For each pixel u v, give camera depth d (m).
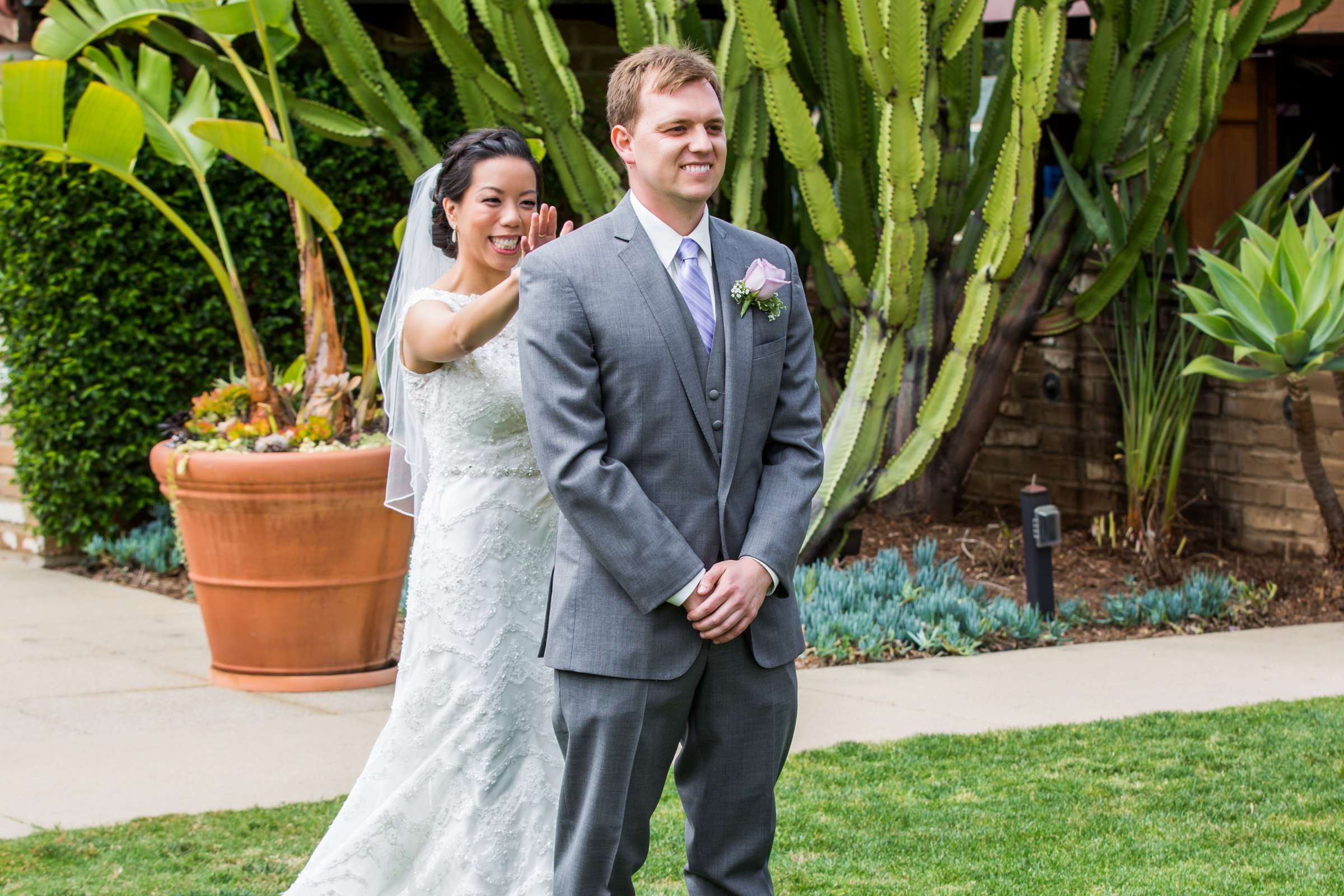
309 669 6.18
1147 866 3.82
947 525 9.42
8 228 8.64
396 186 9.50
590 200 7.59
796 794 4.50
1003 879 3.73
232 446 6.32
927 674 6.20
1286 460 8.38
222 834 4.19
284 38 7.50
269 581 6.05
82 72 8.72
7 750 5.18
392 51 9.55
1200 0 7.25
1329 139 11.20
